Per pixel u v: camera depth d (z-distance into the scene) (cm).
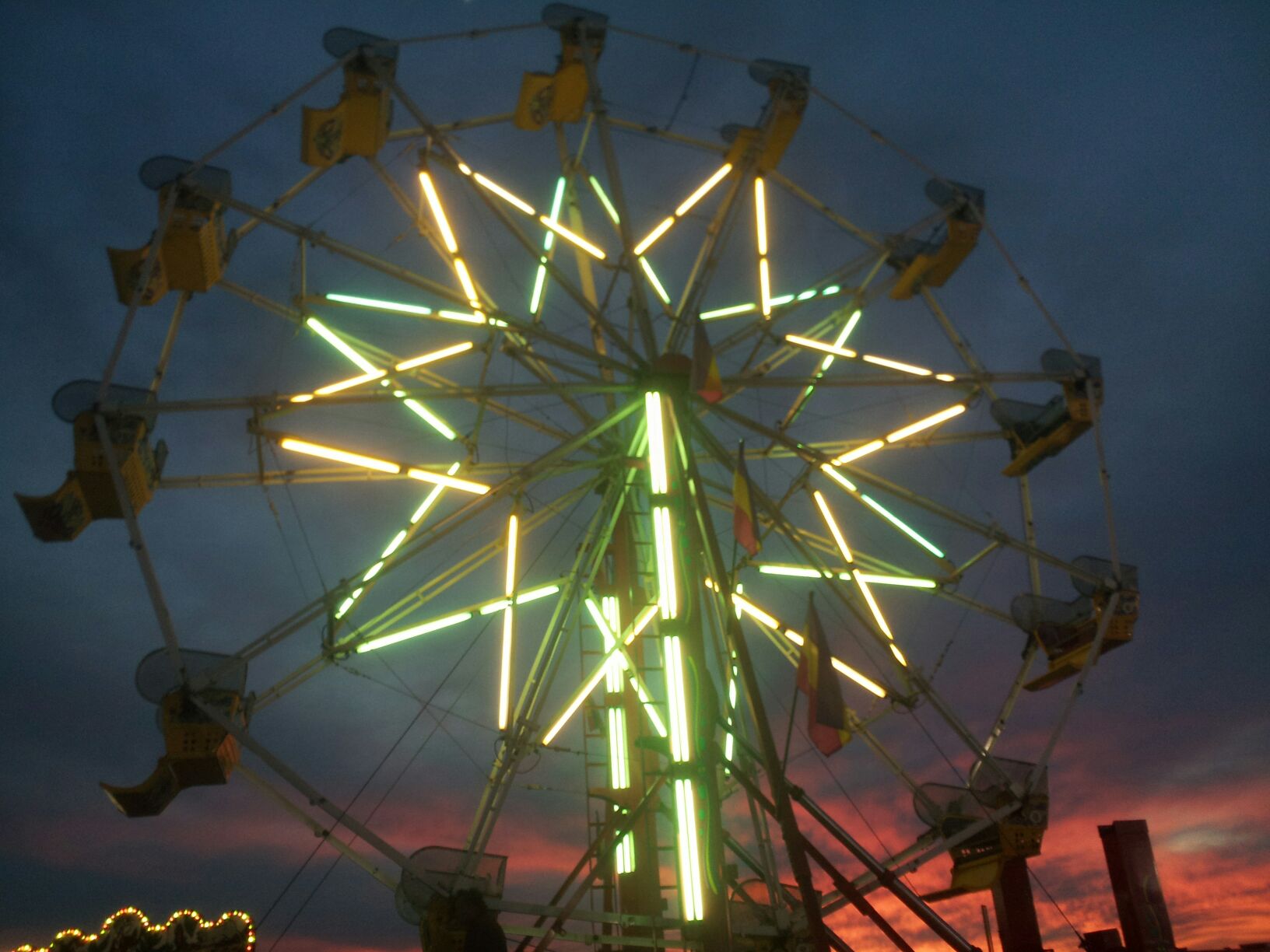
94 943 1791
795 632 2617
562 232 2509
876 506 2750
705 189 2695
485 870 2128
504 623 2358
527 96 2620
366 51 2355
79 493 2075
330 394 2255
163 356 2314
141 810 2084
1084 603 2661
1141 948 2144
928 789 2467
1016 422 2839
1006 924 2328
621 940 2080
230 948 1892
